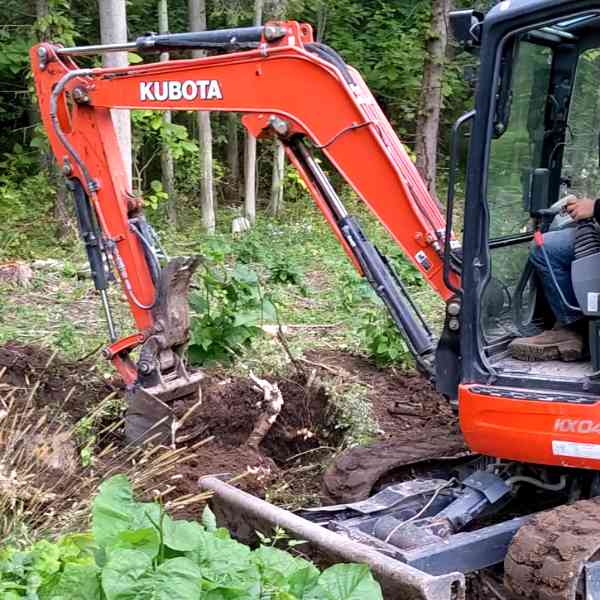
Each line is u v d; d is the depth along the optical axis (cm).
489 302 384
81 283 851
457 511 382
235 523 388
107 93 488
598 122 402
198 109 464
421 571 333
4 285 821
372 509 388
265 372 610
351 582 264
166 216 1284
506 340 396
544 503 419
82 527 371
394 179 419
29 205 1123
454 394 398
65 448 457
